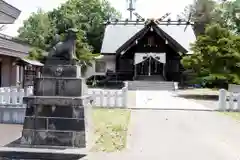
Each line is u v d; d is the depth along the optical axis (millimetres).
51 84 7492
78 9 53656
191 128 9953
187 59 21891
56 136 7297
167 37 34812
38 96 7418
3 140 7902
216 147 7566
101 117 11523
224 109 14148
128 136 8609
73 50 7738
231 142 8102
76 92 7445
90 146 7336
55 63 7629
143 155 6758
